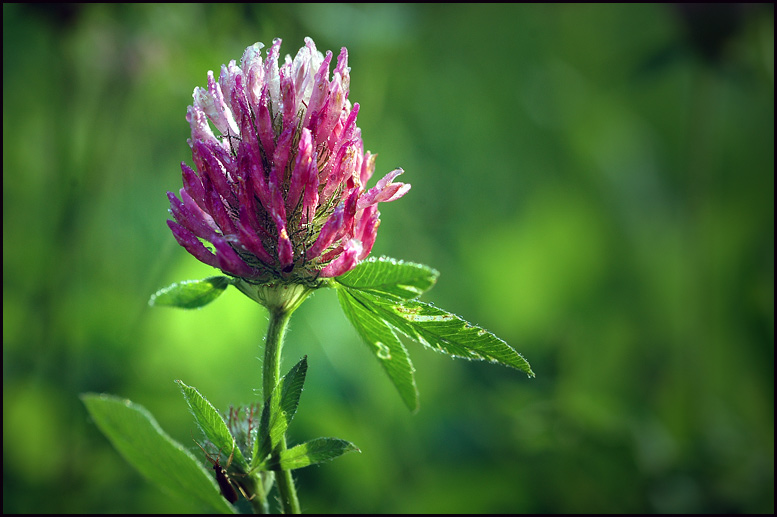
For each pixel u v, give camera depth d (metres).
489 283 0.48
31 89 0.38
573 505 0.34
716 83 0.42
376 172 0.46
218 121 0.25
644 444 0.36
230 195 0.24
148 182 0.39
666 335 0.46
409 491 0.34
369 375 0.37
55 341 0.34
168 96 0.38
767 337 0.45
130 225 0.39
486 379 0.40
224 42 0.36
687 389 0.40
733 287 0.47
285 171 0.24
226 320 0.37
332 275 0.24
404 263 0.24
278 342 0.25
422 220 0.48
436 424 0.36
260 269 0.24
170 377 0.35
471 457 0.35
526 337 0.46
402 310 0.24
